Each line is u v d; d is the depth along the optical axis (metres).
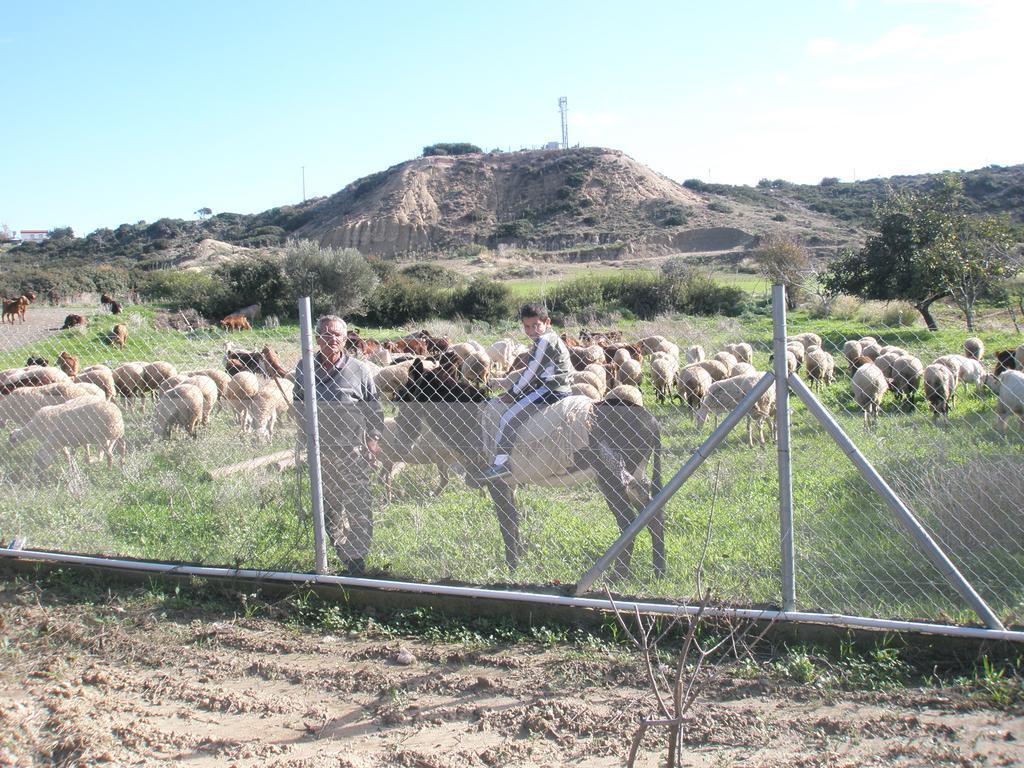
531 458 5.61
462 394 6.52
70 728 3.89
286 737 3.85
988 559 5.55
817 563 5.57
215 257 71.50
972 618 4.57
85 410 8.39
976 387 13.32
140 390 12.48
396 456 7.21
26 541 6.12
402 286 34.81
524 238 77.31
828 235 64.56
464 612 4.98
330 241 83.06
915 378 12.46
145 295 40.69
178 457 9.52
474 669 4.45
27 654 4.73
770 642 4.46
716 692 4.07
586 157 92.56
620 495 5.58
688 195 86.62
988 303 27.89
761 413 9.80
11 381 10.51
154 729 3.91
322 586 5.27
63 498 7.47
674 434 10.74
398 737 3.82
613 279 34.75
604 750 3.64
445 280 46.47
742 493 7.42
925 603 4.92
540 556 6.05
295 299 33.25
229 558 5.77
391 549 6.13
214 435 10.64
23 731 3.85
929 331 20.52
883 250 24.45
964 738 3.59
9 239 100.75
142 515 7.12
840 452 8.77
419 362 6.74
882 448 8.62
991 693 3.88
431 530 6.48
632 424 5.61
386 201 88.50
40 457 8.05
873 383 11.11
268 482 7.61
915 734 3.65
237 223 105.06
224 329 26.25
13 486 7.38
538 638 4.70
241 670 4.53
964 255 23.30
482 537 6.31
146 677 4.48
